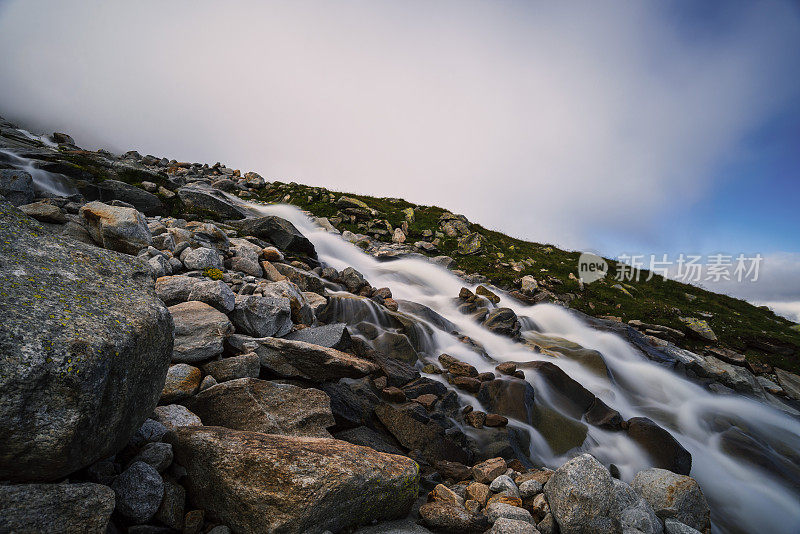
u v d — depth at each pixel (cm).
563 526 557
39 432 267
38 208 1071
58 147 3834
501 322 1803
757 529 958
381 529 476
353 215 3703
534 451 1001
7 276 316
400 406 890
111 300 366
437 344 1405
